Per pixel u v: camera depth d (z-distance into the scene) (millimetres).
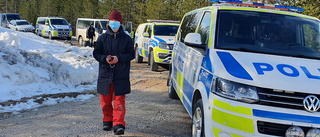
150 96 7133
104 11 62250
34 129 4566
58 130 4551
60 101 6258
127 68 4164
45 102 6031
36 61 7559
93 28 19328
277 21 4379
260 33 4156
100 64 4148
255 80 3164
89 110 5691
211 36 4086
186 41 4172
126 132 4570
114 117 4215
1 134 4316
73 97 6629
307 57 3867
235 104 3133
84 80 8188
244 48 3893
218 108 3244
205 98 3521
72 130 4562
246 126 3061
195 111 3924
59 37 26781
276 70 3336
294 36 4199
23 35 15164
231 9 4512
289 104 3055
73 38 31000
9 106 5590
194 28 5281
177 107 6199
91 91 7258
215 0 5102
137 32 14609
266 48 3936
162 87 8312
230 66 3418
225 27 4172
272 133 3041
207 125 3391
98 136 4344
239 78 3217
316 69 3482
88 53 12172
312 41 4195
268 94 3078
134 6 56062
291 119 2996
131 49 4191
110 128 4461
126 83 4164
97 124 4887
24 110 5527
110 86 4188
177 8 38031
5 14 29781
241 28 4176
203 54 4066
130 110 5832
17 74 6586
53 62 7852
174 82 6281
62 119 5098
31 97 6148
